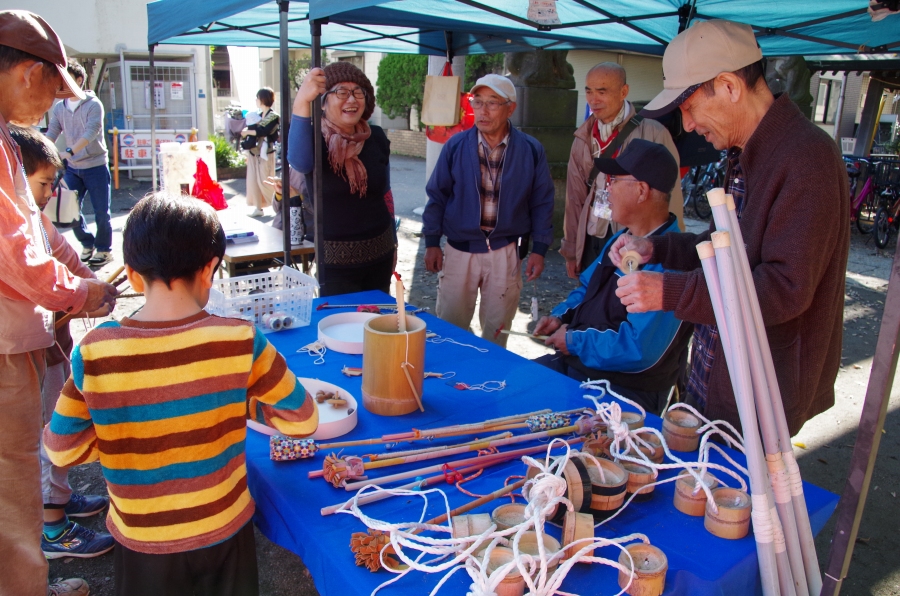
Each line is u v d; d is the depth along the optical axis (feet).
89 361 3.96
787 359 5.35
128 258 4.12
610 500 4.25
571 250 13.85
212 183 18.42
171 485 4.16
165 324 4.09
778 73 26.40
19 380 5.55
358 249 11.32
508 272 12.12
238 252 13.57
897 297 3.60
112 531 4.38
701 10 9.77
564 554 3.73
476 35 15.40
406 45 17.42
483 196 11.76
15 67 5.08
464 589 3.71
